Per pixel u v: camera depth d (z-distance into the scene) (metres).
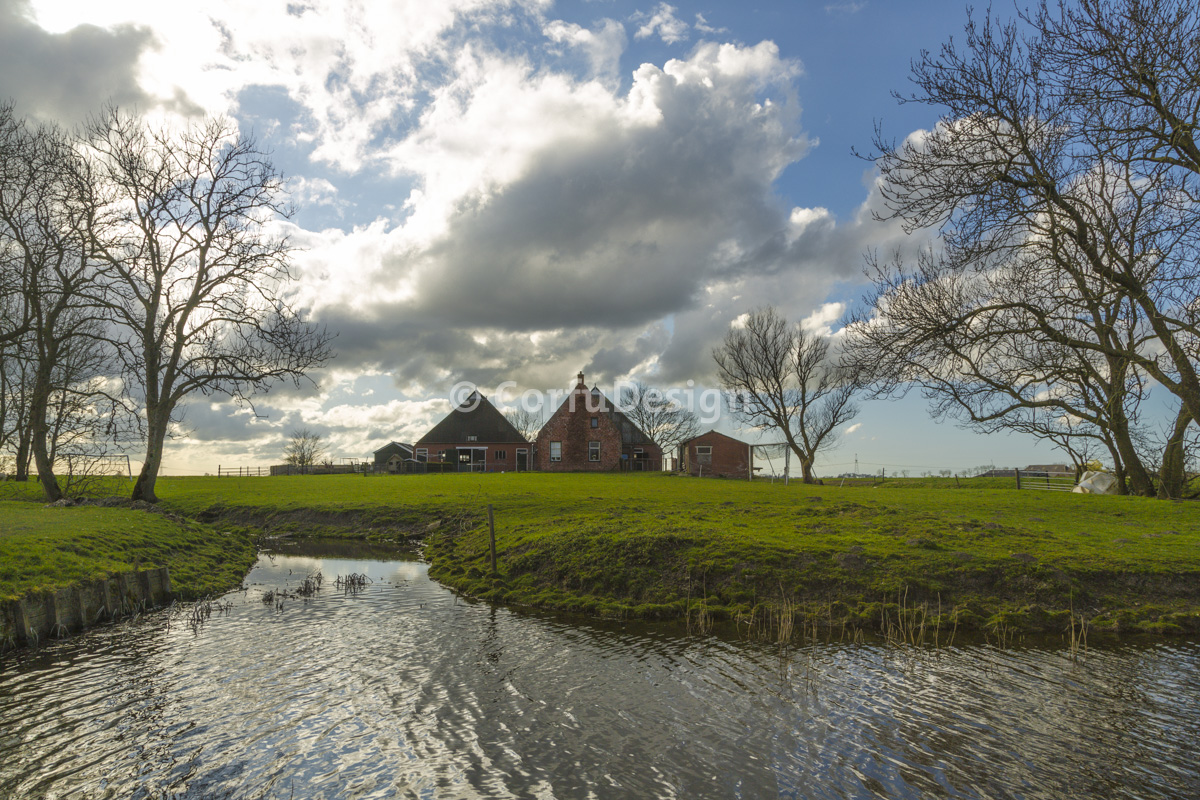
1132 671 11.51
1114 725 9.28
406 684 11.14
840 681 11.11
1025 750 8.56
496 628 14.91
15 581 14.11
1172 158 19.19
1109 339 28.89
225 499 40.91
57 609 14.23
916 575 16.19
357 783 7.86
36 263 28.08
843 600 15.57
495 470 73.75
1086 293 22.23
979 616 14.66
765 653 12.78
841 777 7.93
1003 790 7.60
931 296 24.97
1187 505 26.77
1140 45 18.28
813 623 14.58
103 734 9.20
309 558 26.42
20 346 25.97
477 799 7.50
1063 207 20.78
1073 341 23.20
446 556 24.06
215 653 12.97
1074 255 23.83
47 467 30.09
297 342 32.28
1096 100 18.78
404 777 8.00
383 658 12.61
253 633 14.49
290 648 13.31
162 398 32.31
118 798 7.53
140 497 31.50
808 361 59.03
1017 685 10.85
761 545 18.30
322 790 7.70
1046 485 43.22
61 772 8.12
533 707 10.10
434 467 70.94
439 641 13.80
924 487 43.28
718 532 19.75
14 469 42.31
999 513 24.81
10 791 7.67
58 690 10.90
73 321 35.38
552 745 8.81
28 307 28.08
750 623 14.98
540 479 51.31
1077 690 10.62
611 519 24.11
